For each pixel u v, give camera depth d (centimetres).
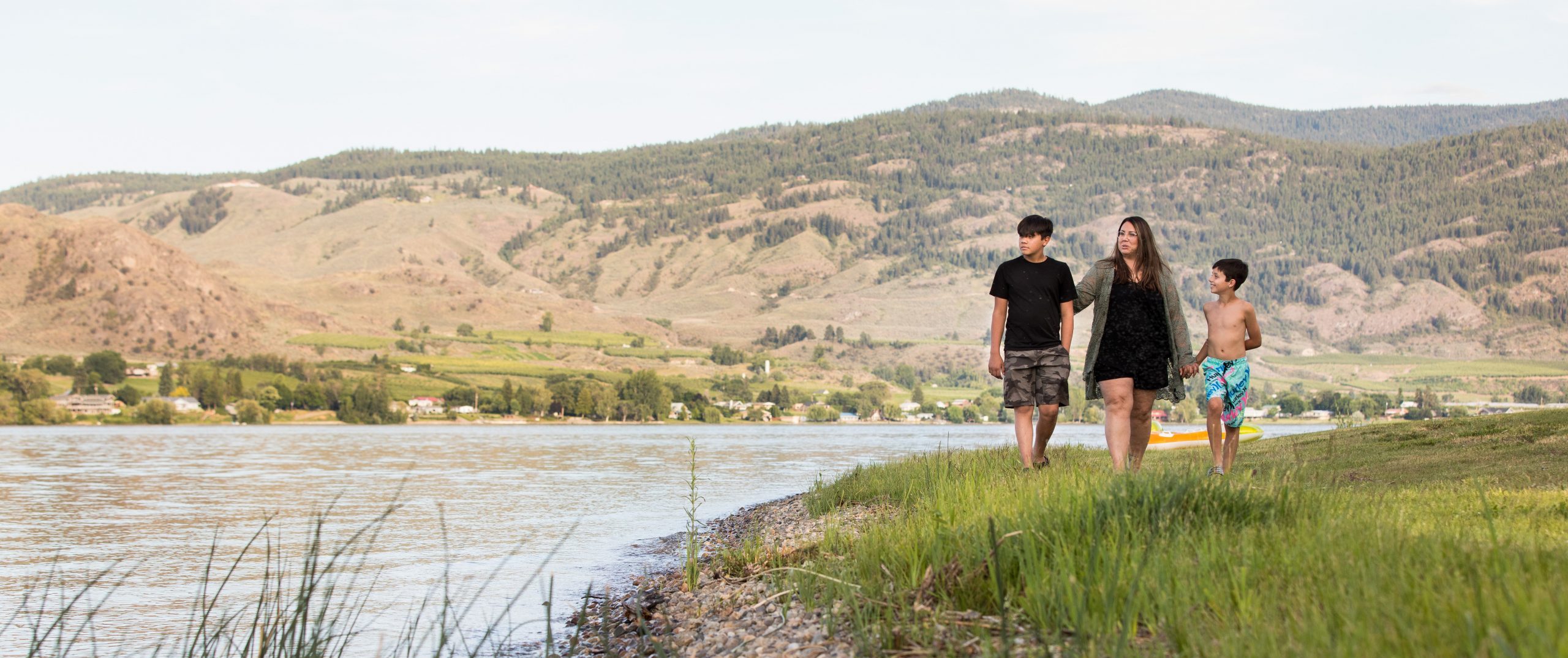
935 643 536
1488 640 350
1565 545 539
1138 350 968
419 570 1423
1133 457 1065
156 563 1641
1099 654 466
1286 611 444
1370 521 605
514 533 1927
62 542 1992
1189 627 459
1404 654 366
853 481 1781
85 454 6694
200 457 6247
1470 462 1171
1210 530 589
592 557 1513
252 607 1170
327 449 7400
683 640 742
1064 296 1044
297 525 2252
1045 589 546
